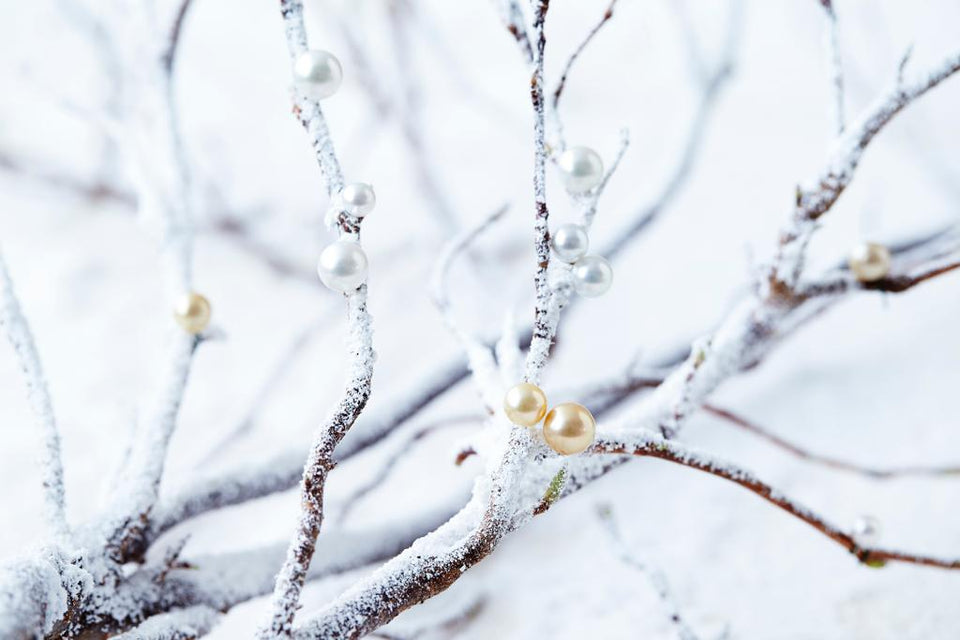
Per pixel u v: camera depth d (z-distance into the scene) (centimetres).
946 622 61
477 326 86
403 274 101
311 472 48
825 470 70
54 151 116
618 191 108
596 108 122
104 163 111
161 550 67
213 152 119
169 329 59
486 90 126
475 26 133
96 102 115
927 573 63
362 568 58
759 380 81
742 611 63
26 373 53
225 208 107
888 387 77
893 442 72
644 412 55
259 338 95
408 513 60
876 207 96
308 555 48
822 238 94
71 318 97
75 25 104
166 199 63
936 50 112
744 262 97
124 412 77
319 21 111
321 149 49
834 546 66
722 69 88
